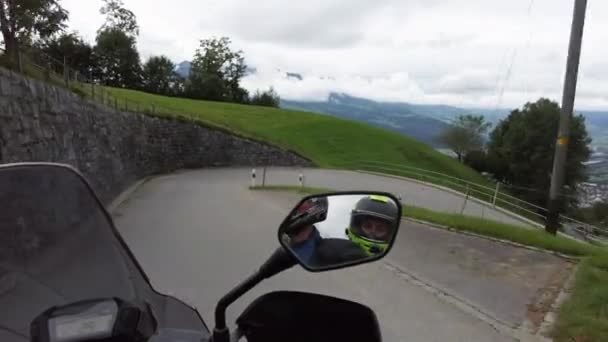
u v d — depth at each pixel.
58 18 20.05
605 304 6.74
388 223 2.03
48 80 17.00
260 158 58.00
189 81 120.56
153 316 2.01
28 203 1.98
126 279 2.10
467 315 6.78
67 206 2.17
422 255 9.91
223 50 120.38
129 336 1.47
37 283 1.77
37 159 11.77
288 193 23.81
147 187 27.95
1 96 9.61
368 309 1.96
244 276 8.63
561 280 8.25
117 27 107.25
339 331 1.93
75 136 16.61
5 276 1.71
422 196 36.16
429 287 7.97
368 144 78.62
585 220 60.16
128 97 75.12
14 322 1.61
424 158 80.56
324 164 62.56
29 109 11.55
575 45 13.70
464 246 10.70
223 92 121.62
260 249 10.80
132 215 15.73
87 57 105.94
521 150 89.12
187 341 1.74
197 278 8.47
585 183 77.75
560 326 6.13
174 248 10.76
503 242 11.12
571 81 13.82
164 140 44.66
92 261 2.05
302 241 1.95
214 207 17.97
